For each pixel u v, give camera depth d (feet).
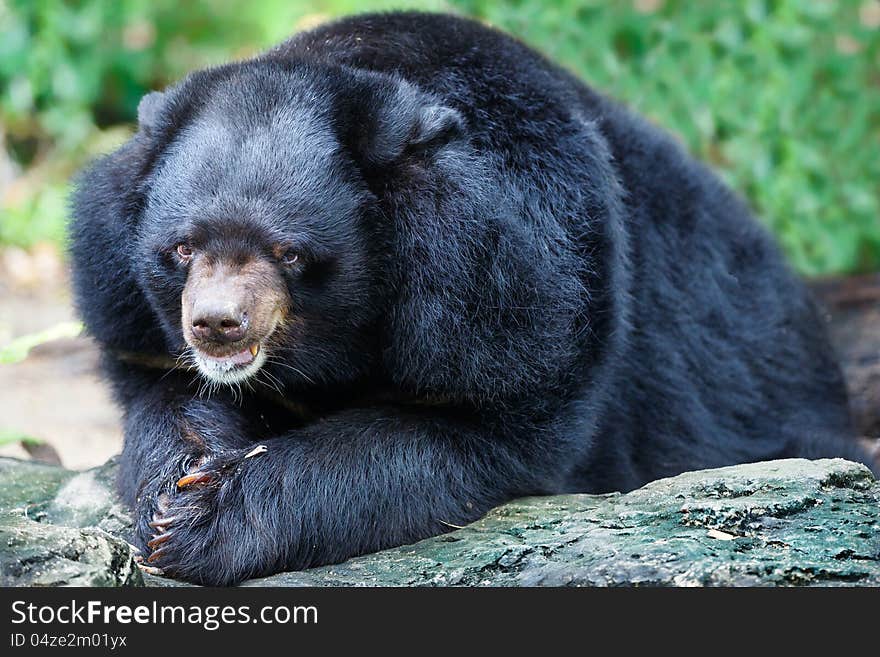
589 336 33.55
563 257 32.58
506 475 32.35
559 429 32.81
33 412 61.21
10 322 75.61
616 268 35.01
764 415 44.98
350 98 31.65
